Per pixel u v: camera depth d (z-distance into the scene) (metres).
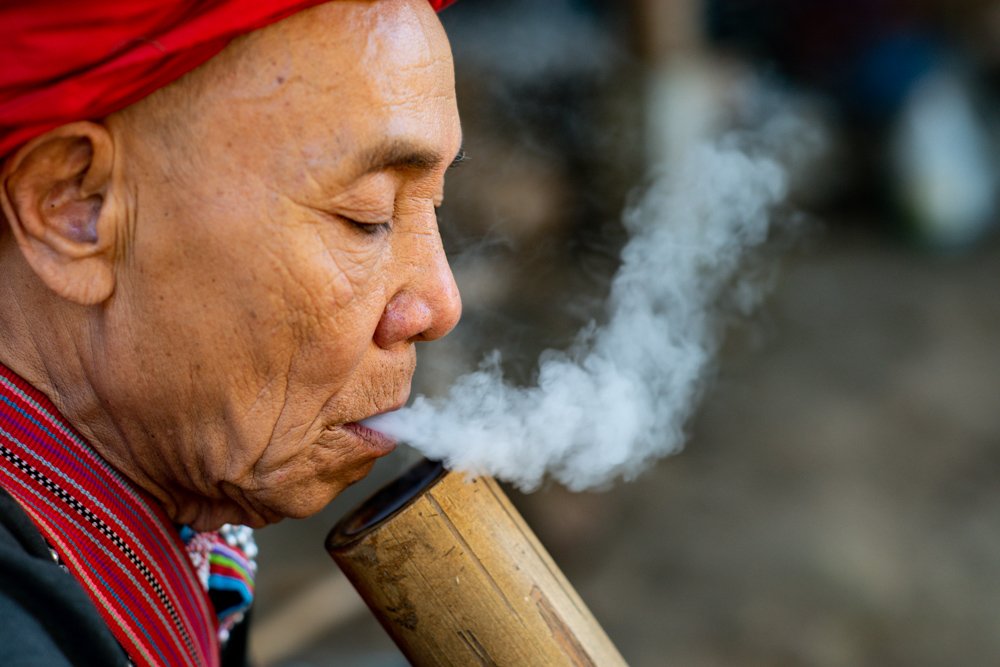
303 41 0.64
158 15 0.61
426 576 0.73
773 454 3.54
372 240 0.70
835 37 5.40
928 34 5.47
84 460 0.71
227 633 0.98
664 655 2.71
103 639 0.63
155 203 0.65
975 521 3.22
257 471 0.73
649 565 3.03
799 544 3.12
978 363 4.09
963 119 5.18
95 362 0.69
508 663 0.74
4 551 0.60
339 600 2.54
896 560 3.06
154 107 0.64
